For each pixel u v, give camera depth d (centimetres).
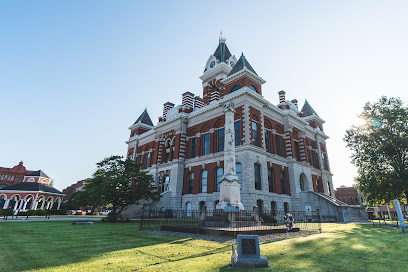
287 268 770
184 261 861
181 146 4331
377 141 3172
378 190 3036
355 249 1098
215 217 2042
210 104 4197
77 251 1039
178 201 4006
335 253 1008
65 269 742
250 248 818
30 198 6244
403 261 871
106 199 2809
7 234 1564
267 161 3675
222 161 3622
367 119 3366
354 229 2059
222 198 2242
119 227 2181
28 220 2888
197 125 4303
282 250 1070
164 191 4331
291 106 4975
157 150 4891
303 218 3588
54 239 1381
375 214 4312
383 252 1034
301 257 930
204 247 1153
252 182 3173
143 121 6284
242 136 3419
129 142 6125
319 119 5588
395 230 2002
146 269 751
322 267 784
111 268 760
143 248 1123
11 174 9250
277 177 3766
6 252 1001
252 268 772
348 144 3472
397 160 2920
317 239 1402
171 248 1127
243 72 3825
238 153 3384
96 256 938
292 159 4038
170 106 5506
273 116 4141
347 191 8275
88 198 2906
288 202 3784
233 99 3700
